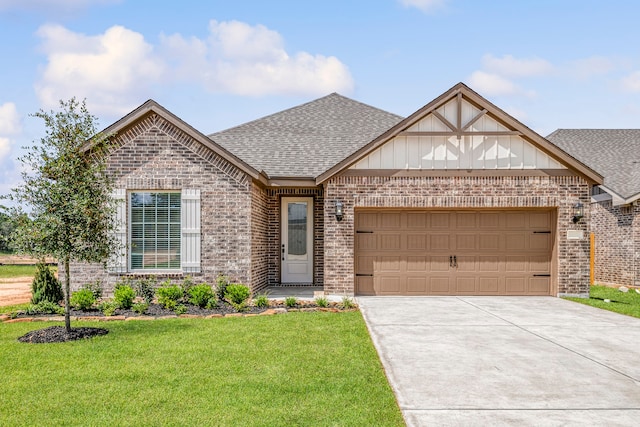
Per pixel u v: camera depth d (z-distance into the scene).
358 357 7.63
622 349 8.32
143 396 5.97
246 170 13.62
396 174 14.24
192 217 13.68
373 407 5.68
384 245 14.62
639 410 5.70
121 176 13.62
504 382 6.62
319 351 7.97
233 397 5.94
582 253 14.23
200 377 6.66
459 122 13.98
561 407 5.77
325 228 14.27
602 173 21.00
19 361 7.39
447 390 6.30
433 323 10.36
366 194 14.27
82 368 7.06
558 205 14.22
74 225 8.98
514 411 5.64
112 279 13.51
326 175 14.18
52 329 9.28
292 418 5.35
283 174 15.45
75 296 11.63
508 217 14.55
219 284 13.13
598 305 12.82
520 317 11.11
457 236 14.61
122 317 10.75
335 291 14.26
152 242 13.84
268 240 16.66
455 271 14.58
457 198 14.23
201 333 9.20
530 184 14.21
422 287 14.59
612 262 19.94
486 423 5.30
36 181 8.96
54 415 5.42
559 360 7.64
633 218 18.69
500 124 14.19
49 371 6.94
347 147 17.44
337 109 20.69
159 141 13.71
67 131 9.18
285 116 20.11
